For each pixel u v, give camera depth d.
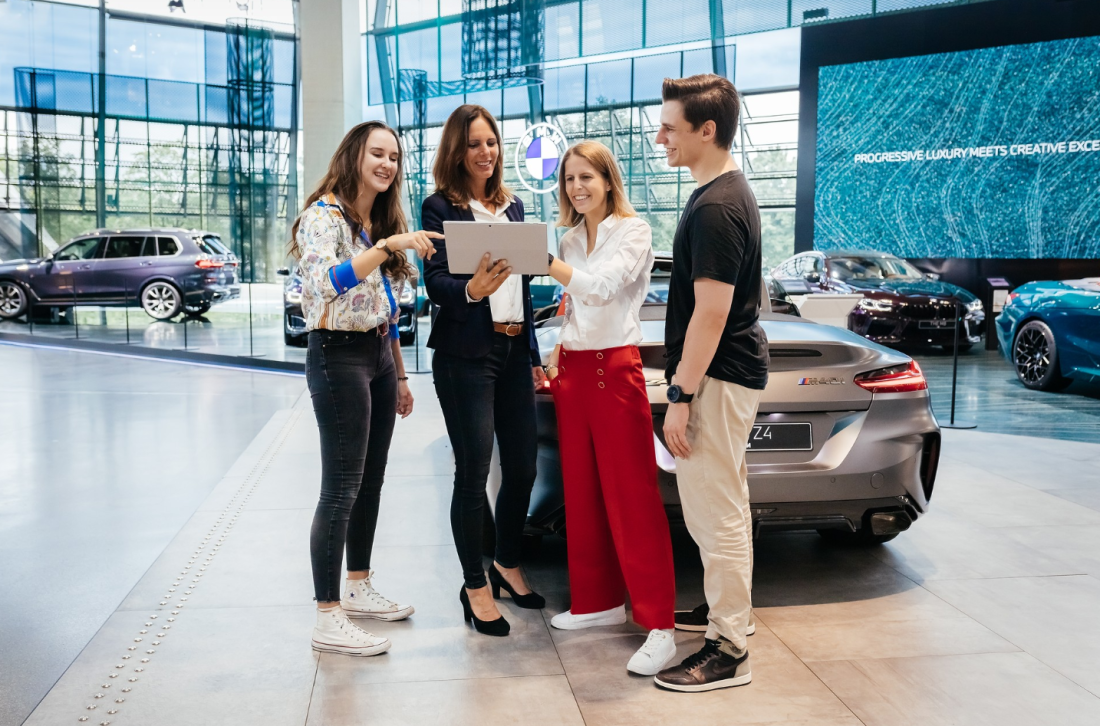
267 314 10.16
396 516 3.71
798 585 2.91
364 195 2.46
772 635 2.49
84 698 2.09
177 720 1.99
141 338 10.52
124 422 5.98
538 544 3.24
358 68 12.33
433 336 2.44
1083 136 10.01
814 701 2.09
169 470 4.57
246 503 3.88
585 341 2.40
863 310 9.39
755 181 14.69
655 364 2.65
